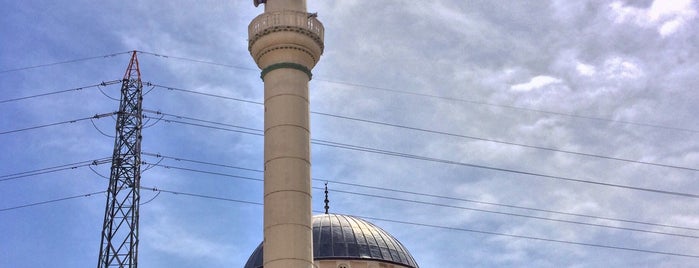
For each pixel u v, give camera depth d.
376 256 67.56
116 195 66.12
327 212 74.81
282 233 45.53
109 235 64.38
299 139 48.62
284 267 44.59
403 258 69.44
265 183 47.72
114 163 67.12
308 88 51.34
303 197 47.06
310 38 51.66
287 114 49.12
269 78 50.69
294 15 51.66
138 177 67.38
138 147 68.50
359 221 72.12
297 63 50.94
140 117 69.69
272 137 48.59
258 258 69.19
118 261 63.72
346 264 66.31
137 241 65.12
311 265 45.72
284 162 47.59
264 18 51.72
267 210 46.75
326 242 67.50
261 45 51.28
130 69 71.56
